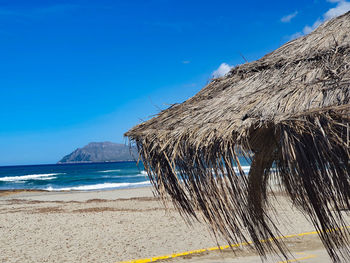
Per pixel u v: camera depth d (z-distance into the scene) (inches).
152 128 119.6
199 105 126.9
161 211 402.9
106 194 776.3
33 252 246.1
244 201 92.2
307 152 82.2
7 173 2834.6
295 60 125.0
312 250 219.5
